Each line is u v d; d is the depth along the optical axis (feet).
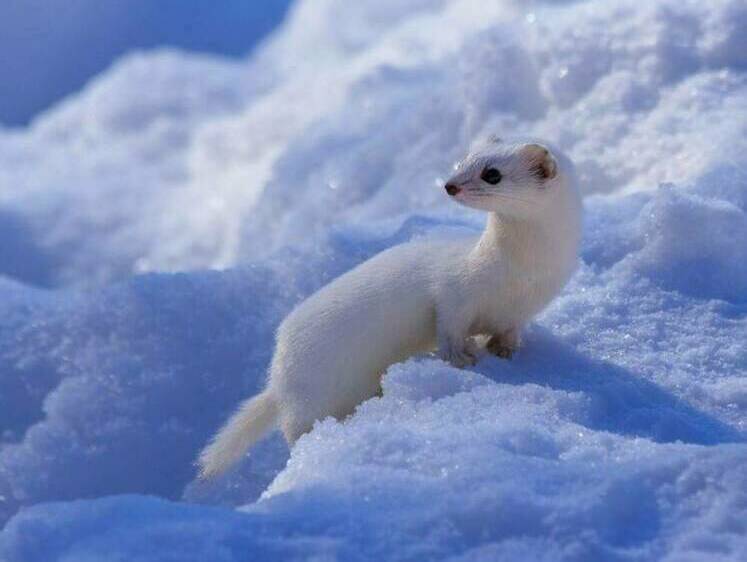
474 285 28.17
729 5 43.32
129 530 20.11
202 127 89.10
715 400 27.58
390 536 20.21
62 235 76.07
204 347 36.17
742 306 31.17
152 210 77.05
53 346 38.32
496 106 46.47
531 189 27.53
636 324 30.58
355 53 100.73
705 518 20.72
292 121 71.97
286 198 54.03
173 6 146.10
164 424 35.45
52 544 20.11
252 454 32.71
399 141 50.03
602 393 27.32
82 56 141.69
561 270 28.58
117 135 91.50
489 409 25.72
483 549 19.99
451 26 80.89
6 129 134.10
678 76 42.83
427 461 22.61
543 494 21.24
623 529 20.57
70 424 36.04
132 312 37.27
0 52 139.74
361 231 37.40
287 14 139.33
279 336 29.40
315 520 20.57
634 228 33.60
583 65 44.70
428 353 29.73
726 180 35.47
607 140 42.06
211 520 20.43
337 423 25.84
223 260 64.49
